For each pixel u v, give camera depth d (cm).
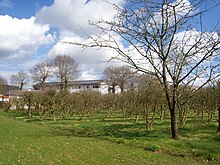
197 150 1501
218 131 2248
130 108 3512
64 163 1219
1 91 10694
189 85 2006
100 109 4866
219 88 2427
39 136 2152
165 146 1625
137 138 1961
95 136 2202
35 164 1185
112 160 1295
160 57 1875
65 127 2969
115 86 8381
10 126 2903
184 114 2805
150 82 2228
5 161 1222
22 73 12144
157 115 4266
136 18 1848
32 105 5012
